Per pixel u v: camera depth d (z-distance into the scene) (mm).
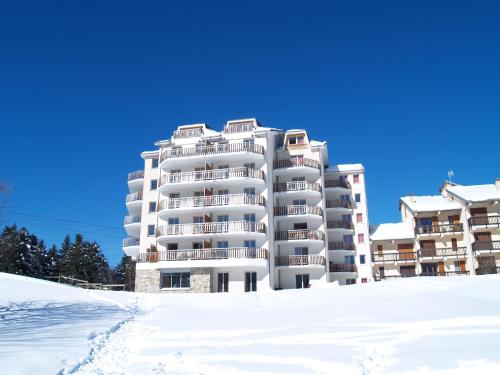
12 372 9719
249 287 41438
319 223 47531
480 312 14742
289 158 50000
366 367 10008
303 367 10336
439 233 52312
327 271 46094
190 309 21938
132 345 13688
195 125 51250
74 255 79312
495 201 50000
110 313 20500
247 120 49719
